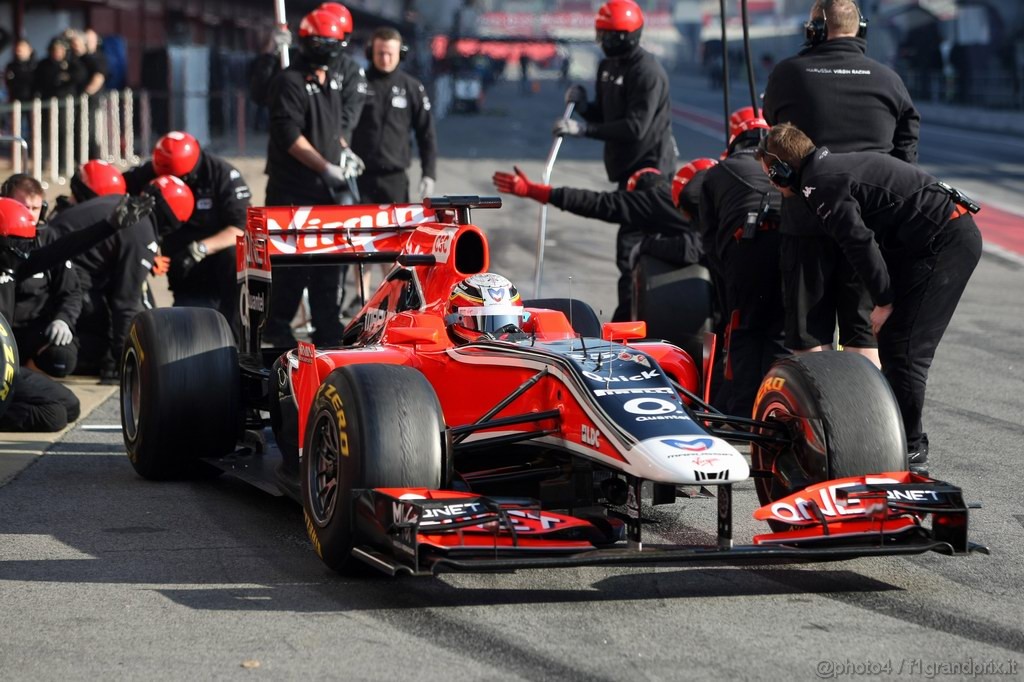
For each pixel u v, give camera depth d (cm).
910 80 18750
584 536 1908
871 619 1672
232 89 10950
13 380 2539
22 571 1864
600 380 1828
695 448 1683
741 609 1708
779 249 2464
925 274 2261
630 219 2972
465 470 2070
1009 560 1938
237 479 2472
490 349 1989
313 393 2069
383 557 1688
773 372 1972
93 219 3152
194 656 1531
